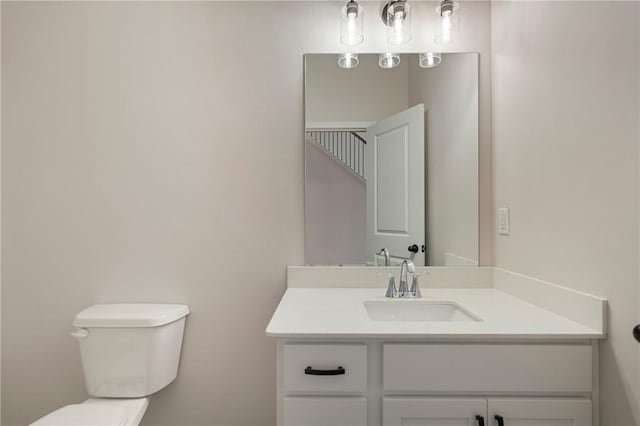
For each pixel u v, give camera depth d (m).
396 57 1.66
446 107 1.68
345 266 1.67
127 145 1.67
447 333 1.01
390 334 1.01
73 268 1.67
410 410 1.01
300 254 1.68
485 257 1.67
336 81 1.69
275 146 1.68
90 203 1.67
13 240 1.66
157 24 1.68
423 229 1.68
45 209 1.66
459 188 1.68
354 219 1.69
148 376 1.48
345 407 1.02
